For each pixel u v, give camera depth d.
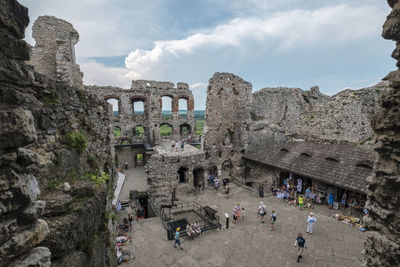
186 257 12.03
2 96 3.09
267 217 16.39
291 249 12.43
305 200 18.59
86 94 8.37
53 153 5.91
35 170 3.73
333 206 17.14
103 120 11.11
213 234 14.27
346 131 18.25
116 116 34.88
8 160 3.03
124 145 33.25
